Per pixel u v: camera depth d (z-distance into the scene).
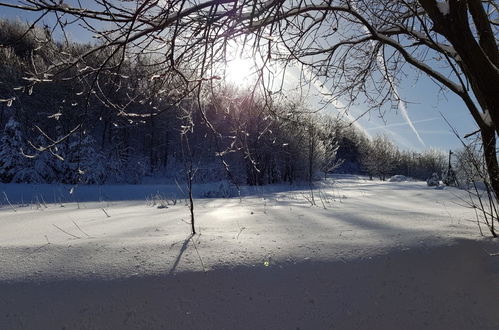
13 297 2.26
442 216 4.56
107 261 2.66
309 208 5.89
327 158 25.81
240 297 2.38
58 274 2.48
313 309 2.33
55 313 2.17
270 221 4.21
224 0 2.11
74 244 2.99
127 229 3.79
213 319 2.22
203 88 2.96
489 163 3.42
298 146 21.58
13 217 5.05
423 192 10.50
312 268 2.68
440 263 2.78
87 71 2.29
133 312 2.22
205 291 2.40
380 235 3.34
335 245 3.04
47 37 1.88
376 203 7.48
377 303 2.40
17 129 20.67
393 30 4.44
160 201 9.28
